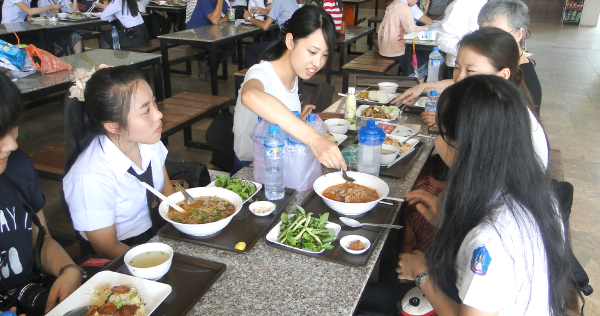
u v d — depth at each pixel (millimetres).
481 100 839
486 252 841
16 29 4133
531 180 853
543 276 895
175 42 4113
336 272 1088
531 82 2021
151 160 1516
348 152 1777
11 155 1229
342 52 5465
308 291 1019
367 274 1083
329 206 1343
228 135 2584
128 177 1404
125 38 4691
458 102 884
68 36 4992
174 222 1186
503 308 883
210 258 1135
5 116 961
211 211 1283
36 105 3162
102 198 1327
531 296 894
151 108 1297
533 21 10898
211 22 5035
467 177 866
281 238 1203
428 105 2289
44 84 2549
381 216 1342
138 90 1251
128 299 917
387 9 4391
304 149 1462
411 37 3725
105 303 917
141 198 1471
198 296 976
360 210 1300
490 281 847
